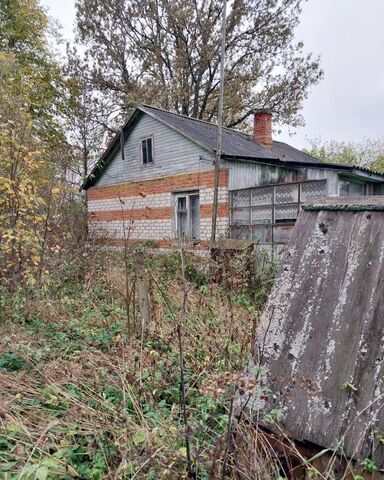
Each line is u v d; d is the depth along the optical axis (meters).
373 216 1.64
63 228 6.61
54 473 1.56
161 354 3.08
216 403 2.02
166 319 3.76
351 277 1.55
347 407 1.29
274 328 1.65
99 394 2.30
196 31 16.55
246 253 6.96
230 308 3.56
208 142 9.42
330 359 1.42
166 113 11.52
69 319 4.16
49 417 2.06
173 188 10.48
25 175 4.88
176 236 8.88
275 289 1.77
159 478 1.46
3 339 3.22
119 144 12.34
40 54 15.33
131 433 1.90
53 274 5.23
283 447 1.39
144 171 11.51
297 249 1.81
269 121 11.84
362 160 21.81
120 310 4.35
